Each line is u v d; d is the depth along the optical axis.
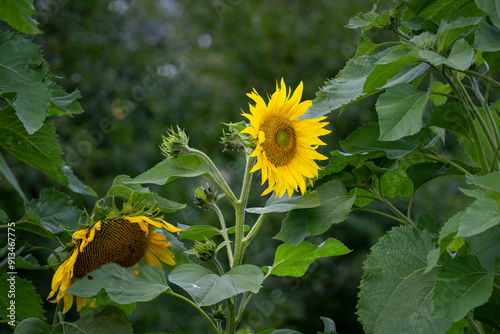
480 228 0.77
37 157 1.14
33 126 0.97
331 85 1.00
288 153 1.01
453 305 0.80
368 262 0.95
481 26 0.92
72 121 3.23
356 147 1.06
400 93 0.91
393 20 1.04
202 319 3.14
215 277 0.94
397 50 0.94
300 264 1.06
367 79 0.95
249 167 1.03
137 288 0.93
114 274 0.94
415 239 0.95
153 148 3.50
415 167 1.11
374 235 3.53
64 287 0.95
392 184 1.16
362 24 1.03
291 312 3.36
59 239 1.05
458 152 3.30
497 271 0.93
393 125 0.89
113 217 0.97
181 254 1.09
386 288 0.93
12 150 1.13
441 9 1.07
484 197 0.80
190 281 0.93
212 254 1.02
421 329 0.88
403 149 1.06
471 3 1.06
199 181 3.31
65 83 3.31
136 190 1.06
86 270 0.97
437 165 1.11
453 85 0.97
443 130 1.16
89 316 0.99
